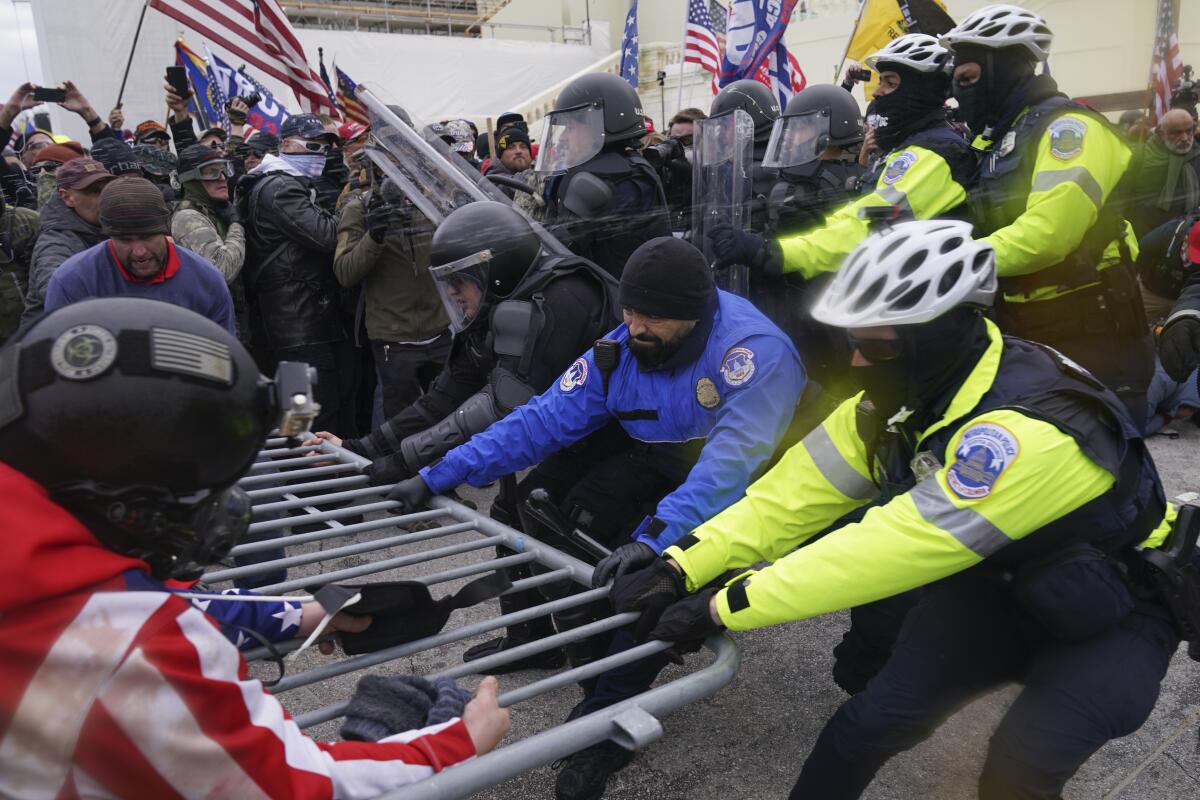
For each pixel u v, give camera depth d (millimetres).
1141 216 2369
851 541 1473
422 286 4184
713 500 1900
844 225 2654
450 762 1108
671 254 1942
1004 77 2311
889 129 2816
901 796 2215
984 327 1549
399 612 1479
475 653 2957
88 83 7523
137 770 819
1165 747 2424
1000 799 1548
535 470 2643
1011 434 1397
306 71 5008
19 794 820
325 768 968
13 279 4215
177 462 857
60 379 814
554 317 2336
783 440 2291
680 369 2064
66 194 3441
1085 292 2250
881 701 1649
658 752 2463
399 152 3271
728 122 2842
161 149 4922
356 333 4344
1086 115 2125
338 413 4539
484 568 1896
